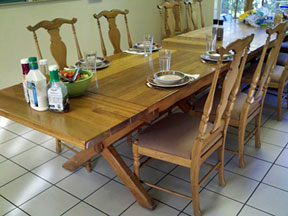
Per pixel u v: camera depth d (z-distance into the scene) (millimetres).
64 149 2570
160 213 1843
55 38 2480
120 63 2318
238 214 1823
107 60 2332
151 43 2496
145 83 1846
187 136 1771
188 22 3693
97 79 1961
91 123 1378
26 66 1527
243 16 3748
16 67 3408
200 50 2598
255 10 3783
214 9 5016
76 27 3949
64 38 3828
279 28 1889
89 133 1292
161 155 1744
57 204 1953
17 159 2443
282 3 3920
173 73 1906
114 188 2086
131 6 4645
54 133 1335
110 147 1827
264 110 3115
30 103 1577
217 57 2215
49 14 3592
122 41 4660
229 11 5070
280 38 1970
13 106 1590
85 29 4074
